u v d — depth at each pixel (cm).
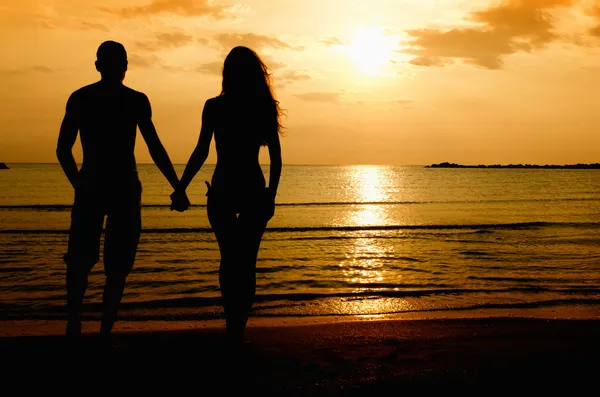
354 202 3541
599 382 330
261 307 713
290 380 327
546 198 4062
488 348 416
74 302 353
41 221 2052
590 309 702
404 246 1455
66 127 344
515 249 1391
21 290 834
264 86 342
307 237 1684
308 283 919
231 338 346
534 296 798
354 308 711
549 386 321
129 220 355
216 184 340
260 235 347
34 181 5647
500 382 328
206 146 354
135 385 315
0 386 311
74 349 357
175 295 808
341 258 1222
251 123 337
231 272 341
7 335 551
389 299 777
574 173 13775
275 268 1077
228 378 329
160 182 5872
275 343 425
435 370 351
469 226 2053
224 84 341
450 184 6806
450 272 1032
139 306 712
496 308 710
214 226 344
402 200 3775
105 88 348
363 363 366
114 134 346
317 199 3828
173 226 1972
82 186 343
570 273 1014
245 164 339
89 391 304
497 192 4953
